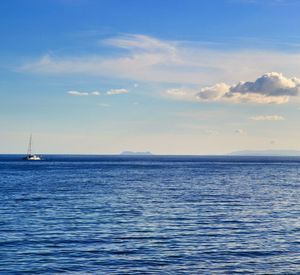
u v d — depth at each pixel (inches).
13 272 1034.1
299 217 1871.3
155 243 1331.2
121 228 1565.0
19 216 1820.9
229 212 1994.3
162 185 3533.5
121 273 1032.8
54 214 1881.2
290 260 1152.8
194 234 1471.5
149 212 1962.4
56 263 1106.7
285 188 3405.5
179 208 2111.2
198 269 1069.1
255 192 3021.7
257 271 1056.8
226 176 4980.3
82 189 3110.2
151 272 1042.7
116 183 3703.3
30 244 1300.4
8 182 3772.1
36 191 2940.5
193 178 4510.3
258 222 1723.7
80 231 1503.4
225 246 1298.0
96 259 1144.8
